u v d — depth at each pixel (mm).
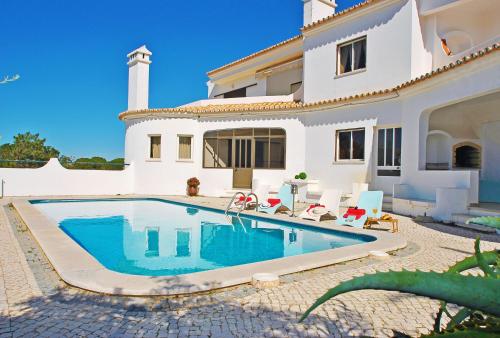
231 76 25734
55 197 18234
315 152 17250
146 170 21156
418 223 10656
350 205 14641
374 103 14969
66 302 4156
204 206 15148
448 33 14836
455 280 975
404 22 14570
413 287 985
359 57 16312
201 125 20406
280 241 9688
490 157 13469
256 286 4824
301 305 4199
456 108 13453
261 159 19156
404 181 13547
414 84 12461
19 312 3861
